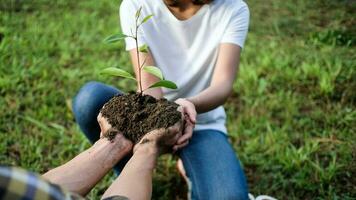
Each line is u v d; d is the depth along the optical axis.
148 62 1.97
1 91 3.11
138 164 1.47
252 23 4.16
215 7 1.98
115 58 3.65
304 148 2.60
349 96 3.07
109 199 1.13
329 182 2.36
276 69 3.39
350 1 4.43
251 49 3.68
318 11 4.32
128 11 1.99
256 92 3.15
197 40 2.02
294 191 2.35
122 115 1.66
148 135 1.58
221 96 1.88
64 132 2.79
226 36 1.98
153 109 1.67
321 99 3.08
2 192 0.75
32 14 4.41
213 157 1.93
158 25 2.00
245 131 2.77
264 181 2.41
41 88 3.17
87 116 1.99
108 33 4.02
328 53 3.55
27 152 2.58
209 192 1.83
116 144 1.59
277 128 2.78
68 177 1.44
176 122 1.62
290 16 4.28
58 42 3.85
